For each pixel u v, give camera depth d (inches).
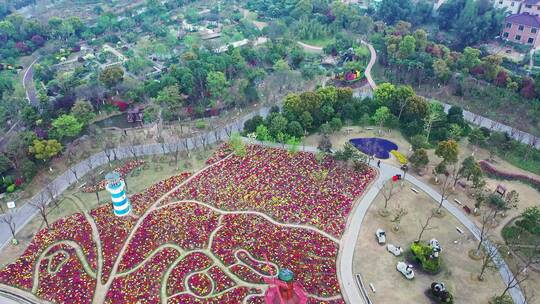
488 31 6983.3
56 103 5024.6
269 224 3459.6
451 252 3208.7
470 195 3750.0
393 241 3307.1
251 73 5807.1
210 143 4608.8
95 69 6348.4
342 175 4013.3
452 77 5610.2
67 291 2955.2
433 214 3560.5
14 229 3469.5
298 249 3228.3
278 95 5679.1
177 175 4055.1
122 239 3344.0
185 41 7076.8
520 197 3740.2
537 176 3971.5
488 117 5036.9
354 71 6058.1
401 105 4722.0
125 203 3521.2
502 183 3924.7
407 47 5989.2
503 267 3075.8
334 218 3516.2
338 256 3186.5
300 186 3870.6
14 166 4047.7
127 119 5251.0
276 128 4461.1
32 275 3095.5
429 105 4697.3
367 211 3609.7
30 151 4074.8
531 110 4869.6
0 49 6884.8
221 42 7062.0
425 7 7854.3
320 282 2962.6
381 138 4616.1
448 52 6067.9
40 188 3998.5
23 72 6515.8
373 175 4015.8
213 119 5132.9
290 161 4222.4
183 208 3631.9
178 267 3093.0
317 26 7568.9
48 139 4399.6
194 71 5462.6
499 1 7647.6
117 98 5462.6
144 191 3855.8
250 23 7795.3
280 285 2245.3
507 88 5226.4
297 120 4630.9
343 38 7071.9
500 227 3430.1
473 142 4372.5
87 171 4215.1
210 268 3090.6
